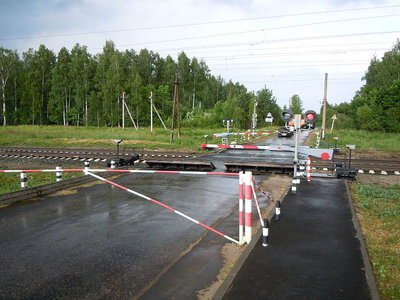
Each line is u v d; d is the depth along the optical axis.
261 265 5.54
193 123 65.25
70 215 8.97
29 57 78.12
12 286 5.19
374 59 78.31
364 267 5.47
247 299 4.48
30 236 7.36
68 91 74.69
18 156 23.61
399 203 9.94
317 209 9.19
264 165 16.61
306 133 49.75
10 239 7.18
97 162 21.08
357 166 19.64
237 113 63.22
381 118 50.75
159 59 95.25
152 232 7.64
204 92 91.50
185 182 13.95
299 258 5.84
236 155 24.91
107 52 80.25
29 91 70.06
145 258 6.21
